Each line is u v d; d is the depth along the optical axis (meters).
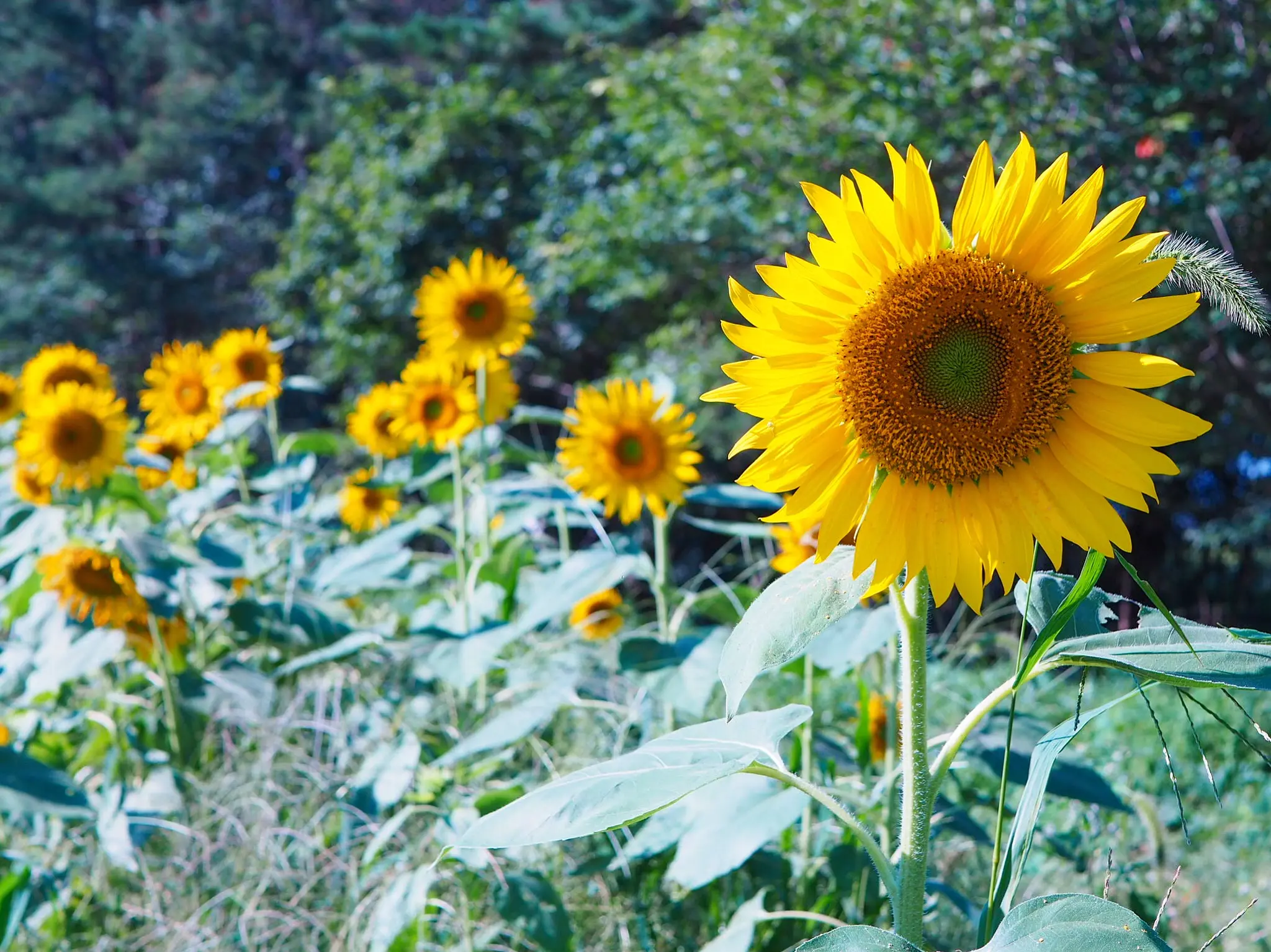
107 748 3.59
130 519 4.28
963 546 1.59
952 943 2.90
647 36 17.58
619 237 10.99
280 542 4.74
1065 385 1.58
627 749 3.49
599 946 2.84
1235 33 7.97
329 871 2.98
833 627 2.56
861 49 8.65
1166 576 11.48
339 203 15.52
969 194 1.61
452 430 4.34
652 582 3.58
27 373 4.82
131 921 3.09
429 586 5.63
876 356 1.58
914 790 1.68
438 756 3.46
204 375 5.26
